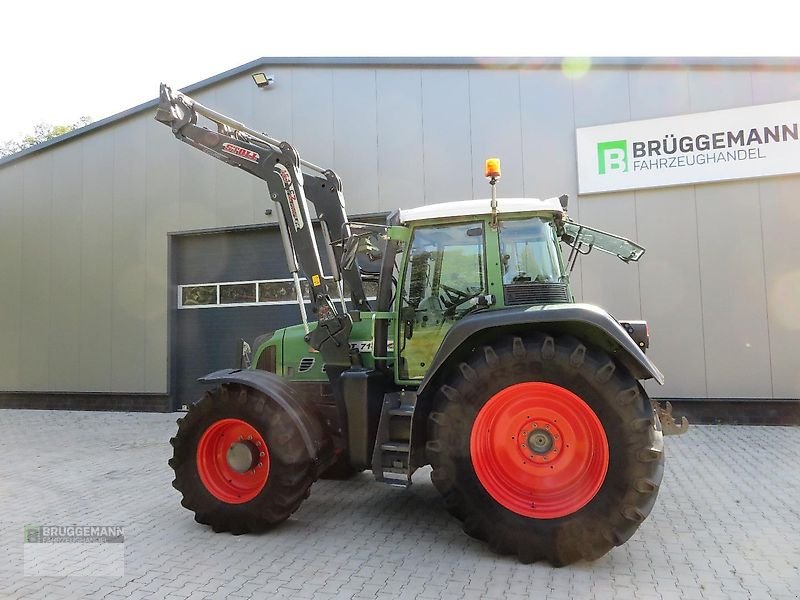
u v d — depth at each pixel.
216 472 4.05
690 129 7.78
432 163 8.82
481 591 2.98
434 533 3.87
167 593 3.03
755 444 6.40
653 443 3.16
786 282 7.41
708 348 7.66
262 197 9.70
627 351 3.29
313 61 9.28
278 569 3.31
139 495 4.96
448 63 8.73
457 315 4.04
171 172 10.18
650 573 3.18
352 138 9.16
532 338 3.41
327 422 4.21
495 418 3.48
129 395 10.26
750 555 3.41
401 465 3.71
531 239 3.97
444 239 4.13
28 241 10.97
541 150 8.40
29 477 5.63
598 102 8.18
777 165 7.45
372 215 9.07
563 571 3.21
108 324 10.42
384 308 4.69
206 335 10.16
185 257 10.31
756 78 7.55
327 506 4.50
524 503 3.36
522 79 8.48
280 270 9.84
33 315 10.87
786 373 7.38
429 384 3.64
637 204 8.00
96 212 10.59
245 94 9.68
